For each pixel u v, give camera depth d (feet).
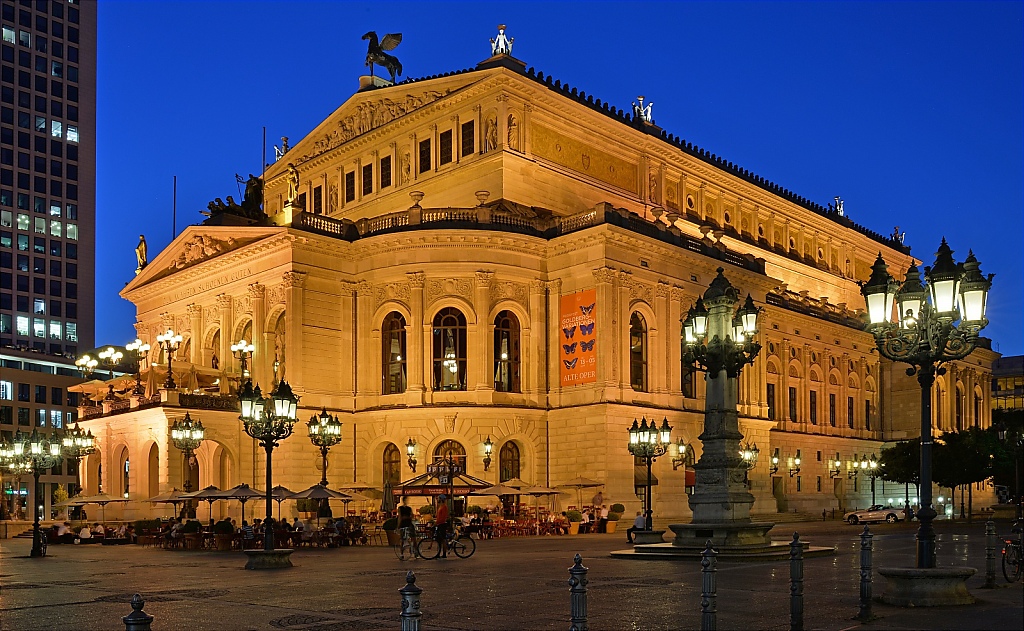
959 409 391.04
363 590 88.48
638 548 118.93
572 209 259.19
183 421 191.42
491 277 223.51
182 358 260.62
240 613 73.72
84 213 536.01
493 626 64.54
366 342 228.84
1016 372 588.50
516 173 244.42
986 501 398.21
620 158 280.10
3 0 515.91
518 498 222.07
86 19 551.59
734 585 83.97
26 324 503.20
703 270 250.57
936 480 277.64
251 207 263.90
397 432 219.61
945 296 66.54
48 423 475.31
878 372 369.09
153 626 67.41
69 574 112.78
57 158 527.81
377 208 275.59
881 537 173.78
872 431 360.28
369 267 229.45
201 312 255.29
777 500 298.35
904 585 66.74
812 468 318.45
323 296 226.99
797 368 319.47
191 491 223.30
